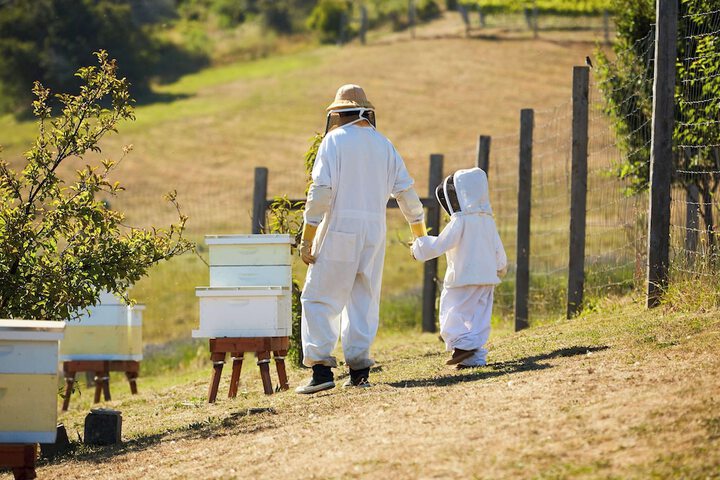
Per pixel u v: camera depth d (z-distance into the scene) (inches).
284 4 4744.1
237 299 661.9
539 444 373.7
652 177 686.5
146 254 642.2
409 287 1454.2
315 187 564.4
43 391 448.1
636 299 756.6
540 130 2428.6
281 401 589.9
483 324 594.9
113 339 835.4
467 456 373.1
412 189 598.5
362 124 583.2
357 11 4586.6
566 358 550.9
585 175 813.2
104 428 574.2
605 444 363.9
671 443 354.9
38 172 639.1
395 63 3703.3
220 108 3410.4
